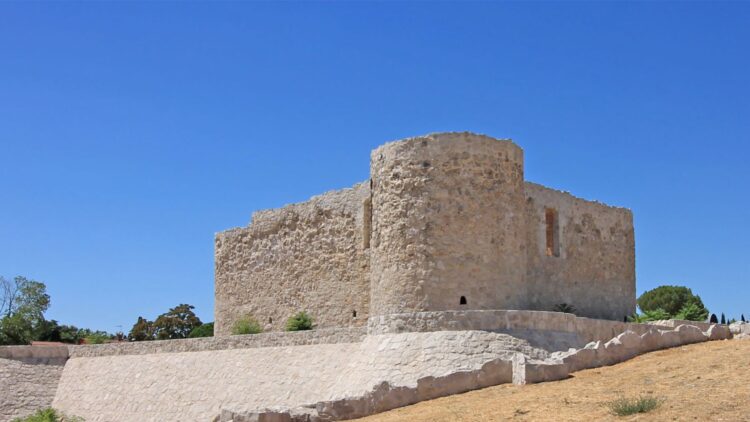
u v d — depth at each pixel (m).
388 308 34.81
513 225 35.75
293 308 46.81
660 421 19.95
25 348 48.69
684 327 30.81
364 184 44.12
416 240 34.47
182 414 39.53
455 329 32.09
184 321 86.56
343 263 44.59
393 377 31.31
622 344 28.75
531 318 32.28
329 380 34.56
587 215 44.50
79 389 46.22
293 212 47.81
